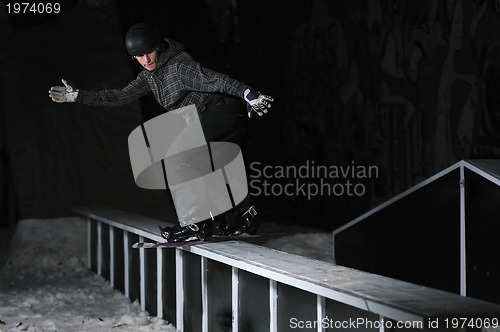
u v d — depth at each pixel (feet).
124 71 46.16
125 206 43.55
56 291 31.22
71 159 43.42
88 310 27.50
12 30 45.11
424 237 25.99
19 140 42.98
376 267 28.22
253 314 18.37
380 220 27.94
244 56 56.85
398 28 41.93
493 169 23.30
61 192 42.70
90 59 45.85
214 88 19.71
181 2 57.47
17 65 44.32
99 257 34.53
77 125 44.09
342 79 47.75
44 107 43.91
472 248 23.97
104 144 44.24
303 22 51.88
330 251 37.04
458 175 24.43
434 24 38.75
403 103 41.73
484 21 34.86
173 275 24.39
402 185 42.09
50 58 45.19
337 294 14.40
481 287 23.68
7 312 26.99
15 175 42.32
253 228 21.72
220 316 20.48
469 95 36.09
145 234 25.77
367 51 45.01
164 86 20.48
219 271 20.53
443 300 13.34
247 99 19.15
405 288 14.44
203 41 57.72
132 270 29.19
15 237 39.78
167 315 25.07
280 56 54.70
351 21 46.50
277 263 17.60
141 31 19.76
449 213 24.89
